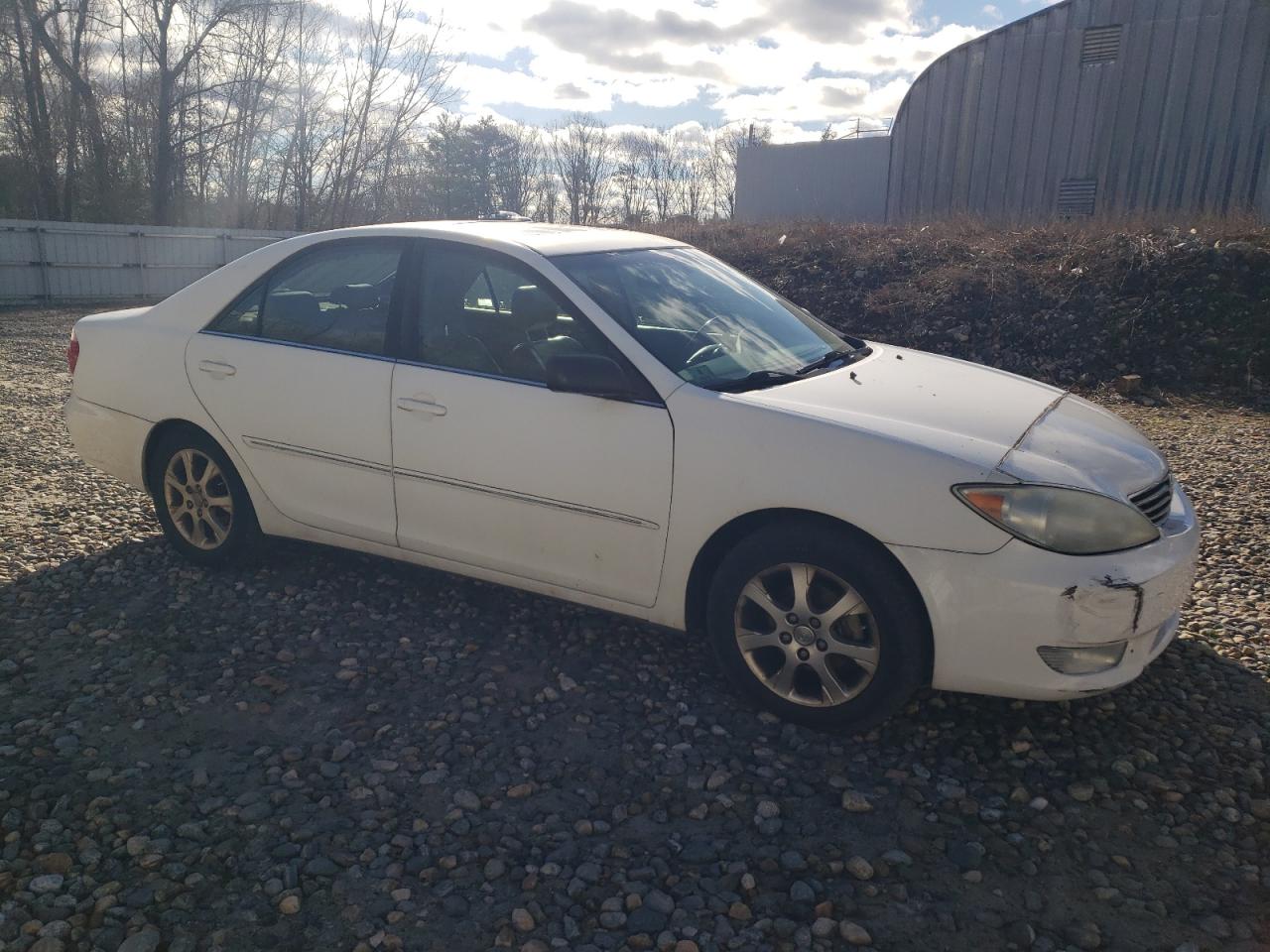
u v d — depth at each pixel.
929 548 3.01
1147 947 2.37
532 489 3.65
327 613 4.22
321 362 4.11
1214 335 10.46
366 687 3.61
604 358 3.42
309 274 4.29
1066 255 12.00
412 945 2.37
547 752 3.21
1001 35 17.50
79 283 21.55
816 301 12.97
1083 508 2.98
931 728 3.37
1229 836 2.79
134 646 3.89
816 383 3.63
